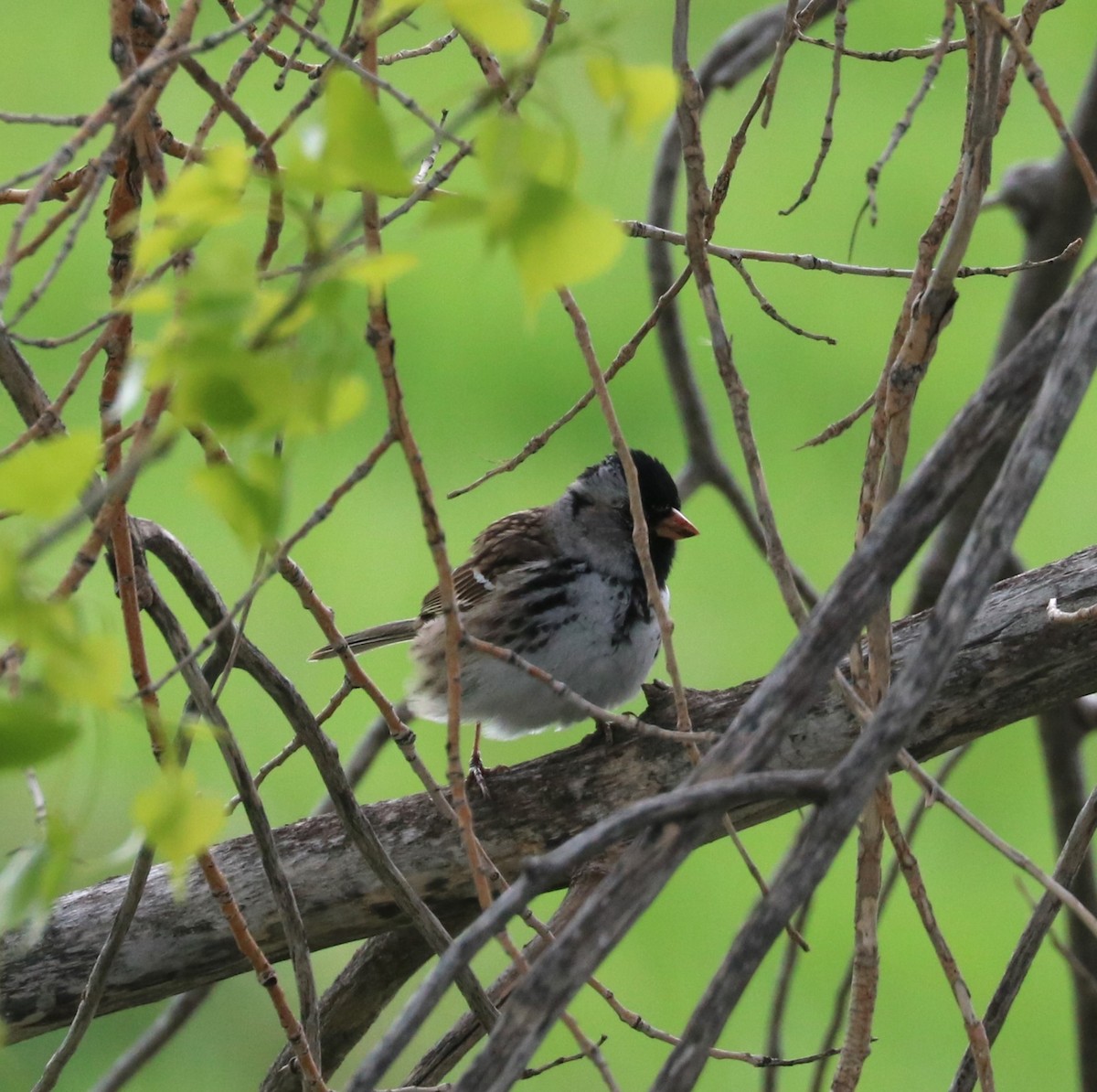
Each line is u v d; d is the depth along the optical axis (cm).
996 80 389
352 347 252
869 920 441
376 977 640
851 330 1586
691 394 843
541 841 592
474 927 303
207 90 371
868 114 1764
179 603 1389
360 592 1420
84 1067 1112
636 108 252
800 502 1491
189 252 338
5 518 297
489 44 266
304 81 1299
